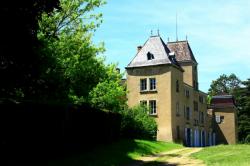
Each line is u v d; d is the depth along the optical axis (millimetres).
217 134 85438
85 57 33500
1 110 21141
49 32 31328
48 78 28156
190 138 66438
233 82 126562
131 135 43250
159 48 60750
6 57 19734
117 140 37781
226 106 85500
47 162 23781
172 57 61375
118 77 44594
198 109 73250
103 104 39500
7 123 21516
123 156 30234
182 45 73188
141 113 46531
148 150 36062
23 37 19406
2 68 20141
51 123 25797
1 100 21703
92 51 34938
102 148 31719
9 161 21594
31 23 19734
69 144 28156
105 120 35094
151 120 47344
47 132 25297
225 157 27266
